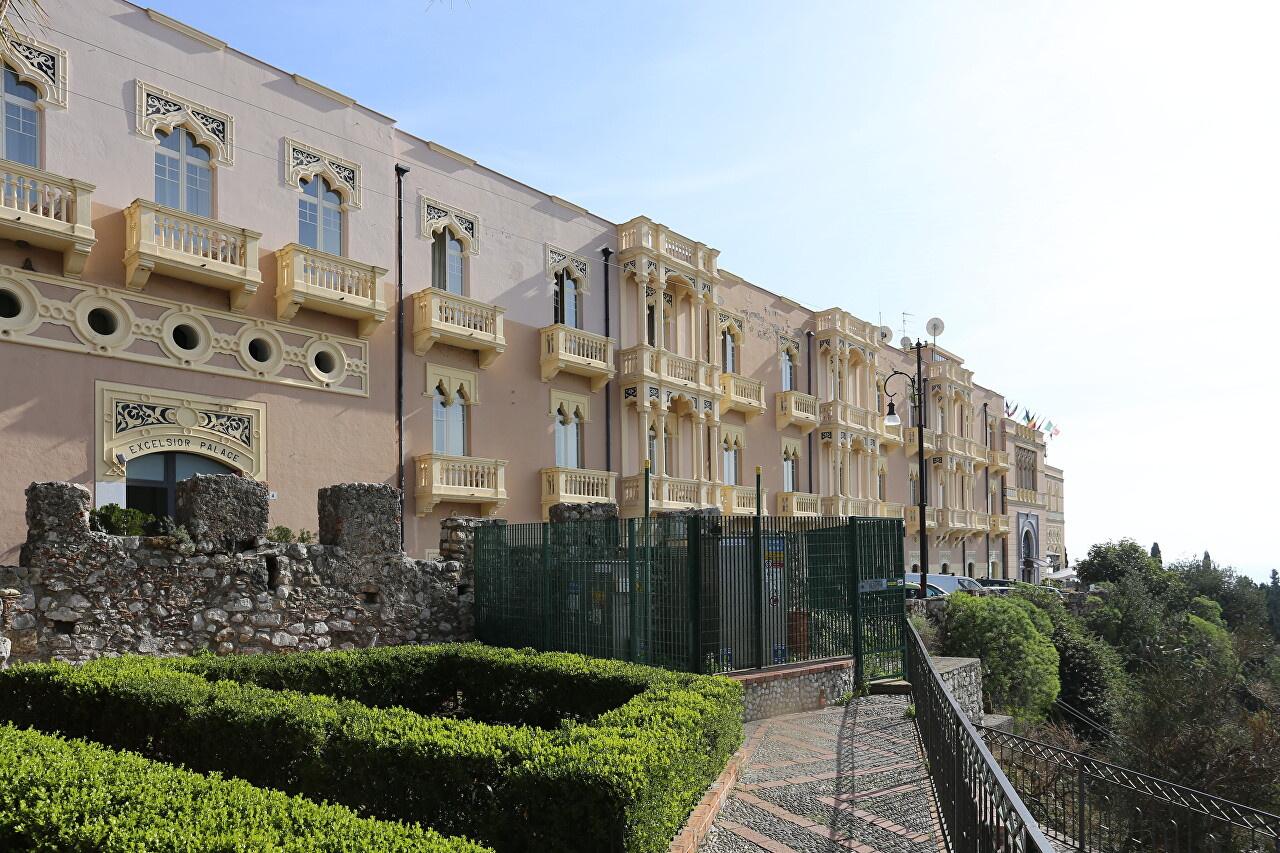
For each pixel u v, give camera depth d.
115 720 7.96
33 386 14.80
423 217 22.11
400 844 4.16
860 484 39.81
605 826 5.24
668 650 12.55
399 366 20.95
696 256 29.81
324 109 20.12
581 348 25.50
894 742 10.88
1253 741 21.77
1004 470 55.16
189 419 16.86
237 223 18.16
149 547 11.31
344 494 13.56
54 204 14.90
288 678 9.91
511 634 14.64
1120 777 13.38
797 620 13.80
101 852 4.18
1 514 14.22
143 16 16.98
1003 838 4.81
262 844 4.09
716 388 29.75
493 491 22.05
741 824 7.44
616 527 13.30
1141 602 36.28
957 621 21.09
